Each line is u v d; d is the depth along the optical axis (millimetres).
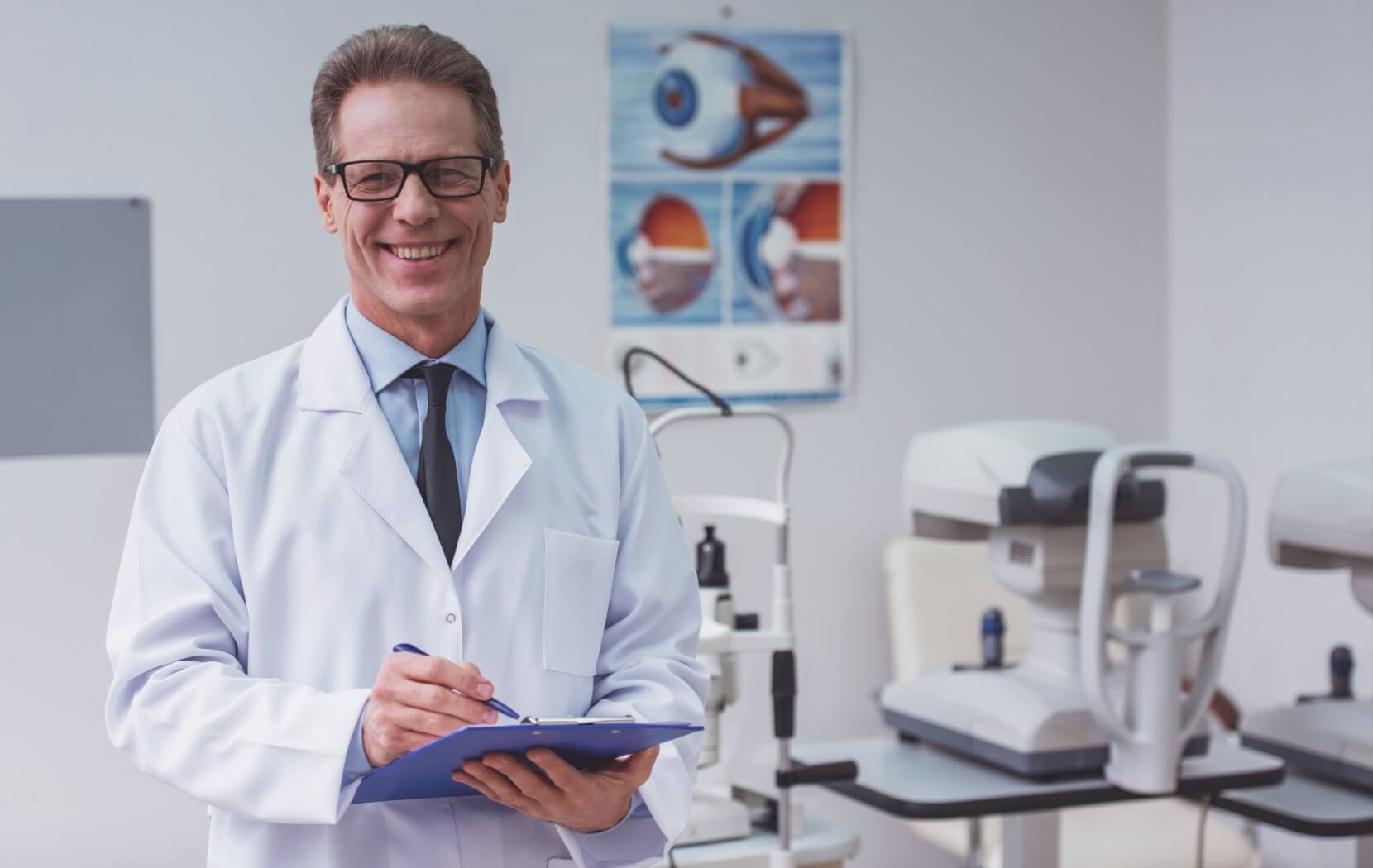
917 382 3373
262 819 1171
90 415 2902
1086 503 2062
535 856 1299
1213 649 2080
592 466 1386
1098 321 3502
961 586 3096
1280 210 3184
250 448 1274
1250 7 3244
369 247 1230
